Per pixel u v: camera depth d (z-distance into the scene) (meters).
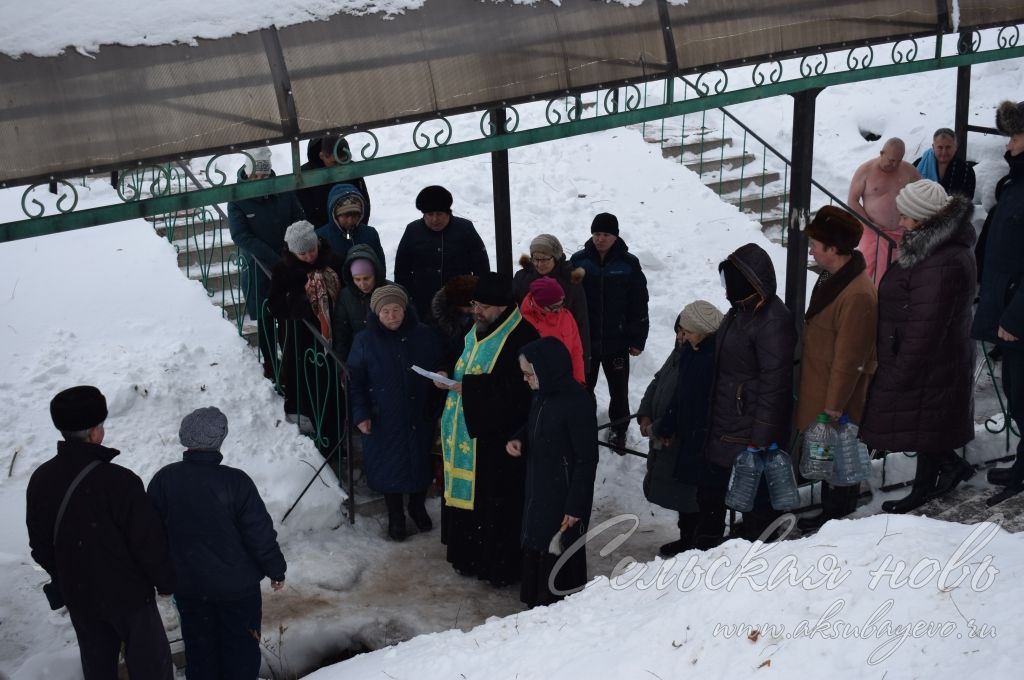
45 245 7.66
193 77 4.43
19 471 5.79
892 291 5.05
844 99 11.43
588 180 10.05
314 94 4.66
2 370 6.40
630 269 6.67
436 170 9.88
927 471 5.51
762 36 5.68
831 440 5.20
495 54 5.03
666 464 5.42
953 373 5.13
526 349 4.75
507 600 5.38
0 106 4.10
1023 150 6.05
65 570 3.87
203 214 7.77
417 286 6.70
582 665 3.32
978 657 2.67
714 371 5.02
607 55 5.31
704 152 10.75
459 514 5.46
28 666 4.46
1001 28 6.50
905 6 6.09
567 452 4.84
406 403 5.70
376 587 5.46
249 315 6.98
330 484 6.07
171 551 4.09
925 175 8.52
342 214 6.46
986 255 6.27
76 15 4.23
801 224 5.84
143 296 7.29
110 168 4.32
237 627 4.27
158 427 6.20
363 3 4.74
